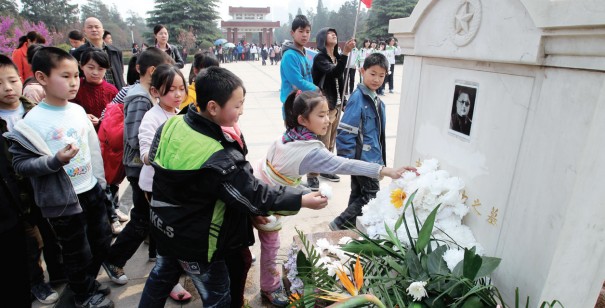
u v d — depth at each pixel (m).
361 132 2.58
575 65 1.08
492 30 1.35
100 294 2.09
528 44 1.20
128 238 2.21
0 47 13.73
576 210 1.14
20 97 2.09
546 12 1.11
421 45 1.85
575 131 1.10
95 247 2.16
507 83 1.36
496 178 1.45
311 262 1.57
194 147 1.36
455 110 1.66
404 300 1.37
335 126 4.10
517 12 1.24
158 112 2.15
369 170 1.79
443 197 1.64
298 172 1.83
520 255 1.34
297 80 3.54
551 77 1.18
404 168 1.81
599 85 1.02
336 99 3.84
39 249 2.13
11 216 1.57
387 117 7.29
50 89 1.83
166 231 1.46
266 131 5.95
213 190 1.37
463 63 1.59
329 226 2.84
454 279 1.30
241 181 1.37
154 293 1.62
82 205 2.03
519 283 1.35
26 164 1.67
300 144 1.78
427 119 1.89
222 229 1.46
